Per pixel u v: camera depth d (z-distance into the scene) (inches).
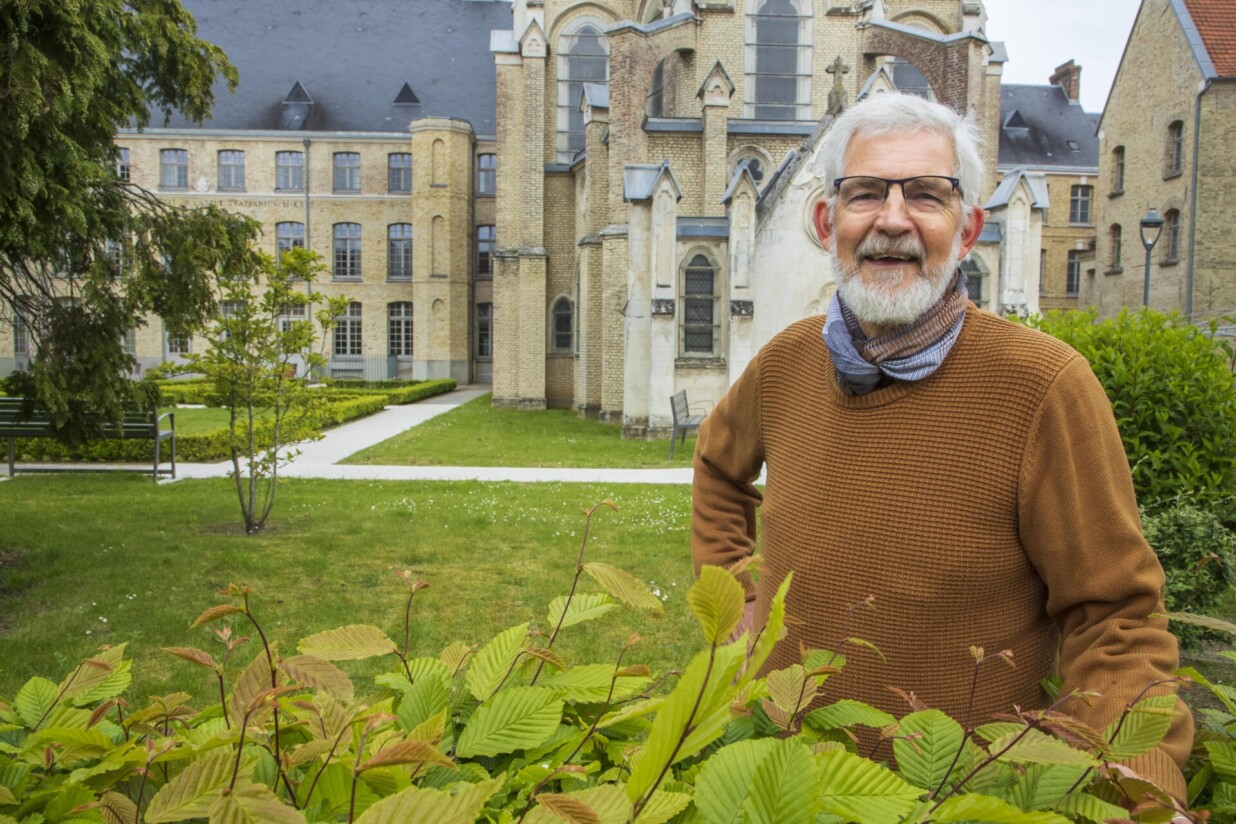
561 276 1158.3
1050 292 1765.5
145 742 54.5
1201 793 62.2
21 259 284.5
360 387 1588.3
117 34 273.7
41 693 69.1
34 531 365.1
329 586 295.1
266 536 368.5
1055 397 77.2
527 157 1114.7
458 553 341.4
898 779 47.9
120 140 1700.3
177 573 304.5
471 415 1043.3
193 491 486.6
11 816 52.9
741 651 39.6
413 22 1887.3
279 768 52.3
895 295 81.2
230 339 368.8
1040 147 1800.0
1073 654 75.2
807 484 88.6
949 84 907.4
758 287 743.1
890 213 82.7
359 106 1768.0
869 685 83.5
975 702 80.5
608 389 921.5
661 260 740.7
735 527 106.6
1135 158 1272.1
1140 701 58.0
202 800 46.3
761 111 996.6
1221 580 205.8
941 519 80.3
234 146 1717.5
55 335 309.1
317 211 1738.4
